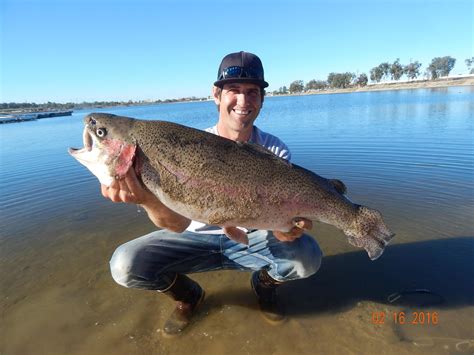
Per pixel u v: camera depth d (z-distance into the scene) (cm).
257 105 114
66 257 146
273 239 108
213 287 126
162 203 90
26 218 187
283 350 96
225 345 99
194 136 89
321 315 109
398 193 197
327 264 136
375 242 97
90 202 209
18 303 118
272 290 116
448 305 108
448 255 134
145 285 106
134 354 97
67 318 111
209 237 111
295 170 93
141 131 88
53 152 407
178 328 104
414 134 376
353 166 258
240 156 90
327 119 636
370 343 97
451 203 177
